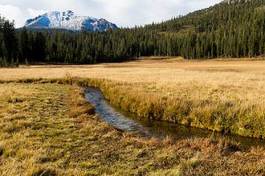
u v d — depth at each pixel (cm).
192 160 1231
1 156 1285
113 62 16150
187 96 2781
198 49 16362
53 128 1719
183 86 3650
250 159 1300
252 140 1812
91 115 2192
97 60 15600
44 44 13150
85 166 1202
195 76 5144
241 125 1938
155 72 6431
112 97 3231
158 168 1189
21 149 1334
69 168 1173
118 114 2589
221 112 2100
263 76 4997
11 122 1802
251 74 5478
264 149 1567
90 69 7969
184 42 17250
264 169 1164
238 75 5244
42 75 5722
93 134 1627
